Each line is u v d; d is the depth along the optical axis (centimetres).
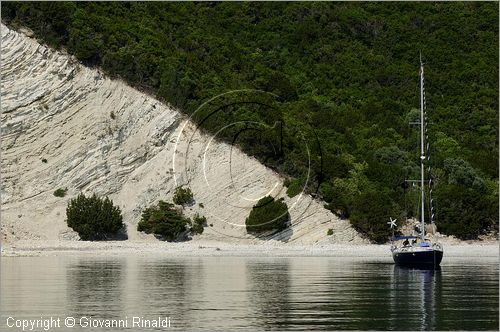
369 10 18688
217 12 17262
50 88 12575
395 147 13588
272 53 16312
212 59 14375
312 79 15875
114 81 12712
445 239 11850
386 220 11475
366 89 16038
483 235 12056
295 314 5625
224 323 5319
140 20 14538
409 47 17512
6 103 12375
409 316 5559
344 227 11556
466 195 12244
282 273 8075
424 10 18775
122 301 6166
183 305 5994
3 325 5322
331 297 6381
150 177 12106
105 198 11838
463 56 17438
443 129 15012
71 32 12950
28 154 12175
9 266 8694
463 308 5878
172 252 10494
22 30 12888
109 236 11438
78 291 6688
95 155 12244
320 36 17288
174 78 12862
